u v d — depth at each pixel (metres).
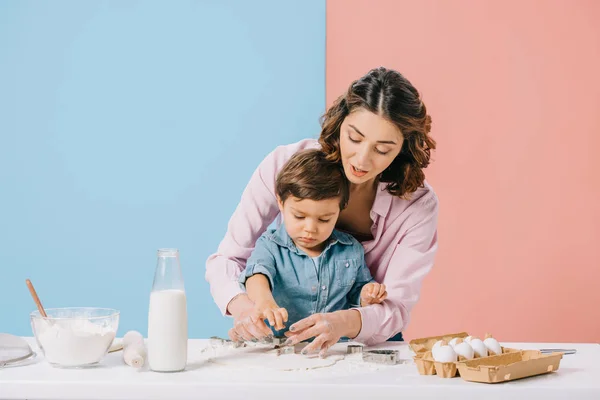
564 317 3.04
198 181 3.18
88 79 3.21
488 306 3.05
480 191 3.05
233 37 3.16
